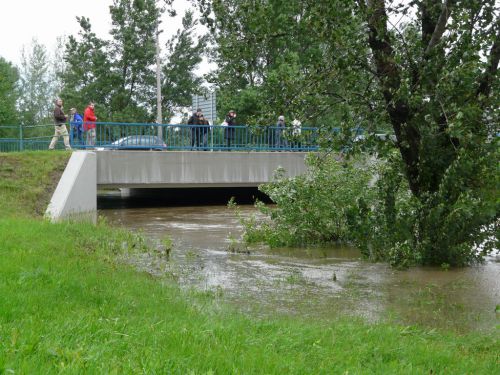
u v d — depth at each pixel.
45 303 5.66
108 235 12.86
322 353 5.10
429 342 6.26
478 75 10.38
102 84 48.72
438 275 10.80
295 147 25.91
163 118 49.41
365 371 4.72
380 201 12.94
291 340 5.39
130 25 48.47
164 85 49.56
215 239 15.15
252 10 10.72
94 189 19.25
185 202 27.00
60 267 7.75
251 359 4.34
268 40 11.03
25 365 3.53
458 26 10.19
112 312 5.81
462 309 8.34
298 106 11.12
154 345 4.44
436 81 10.41
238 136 25.06
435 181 11.49
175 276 10.12
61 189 16.86
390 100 10.70
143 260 11.26
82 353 3.90
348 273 10.91
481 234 11.38
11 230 10.57
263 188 14.99
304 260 12.27
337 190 14.34
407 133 11.16
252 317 7.05
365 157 14.88
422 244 11.34
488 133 10.66
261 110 11.49
